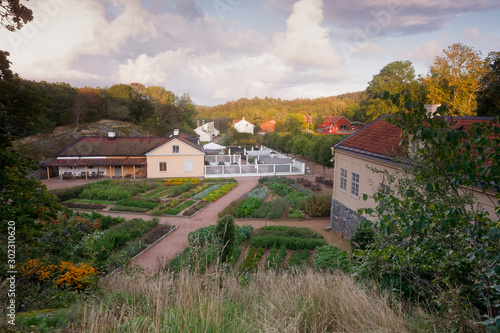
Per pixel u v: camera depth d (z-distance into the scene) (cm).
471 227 289
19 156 677
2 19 616
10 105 616
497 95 1970
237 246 1392
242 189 2892
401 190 405
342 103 11225
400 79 3141
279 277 495
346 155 1562
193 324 294
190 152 3400
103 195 2431
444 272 329
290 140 5031
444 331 301
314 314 332
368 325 307
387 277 465
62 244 1252
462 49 2767
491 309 273
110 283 651
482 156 287
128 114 5800
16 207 560
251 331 296
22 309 564
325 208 1969
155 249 1442
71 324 390
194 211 2091
